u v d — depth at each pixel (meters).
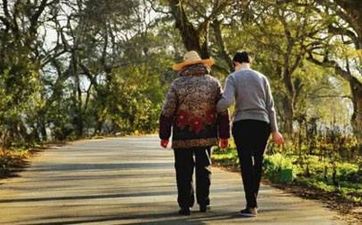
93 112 50.00
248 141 8.49
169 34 48.38
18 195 10.59
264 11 22.31
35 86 28.14
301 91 51.25
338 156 17.81
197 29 22.83
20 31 33.78
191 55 8.63
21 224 8.06
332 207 9.52
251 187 8.59
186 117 8.50
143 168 15.27
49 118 38.91
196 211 8.90
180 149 8.55
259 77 8.61
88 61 48.97
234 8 22.03
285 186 12.09
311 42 33.69
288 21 30.77
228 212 8.87
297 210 9.19
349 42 33.12
